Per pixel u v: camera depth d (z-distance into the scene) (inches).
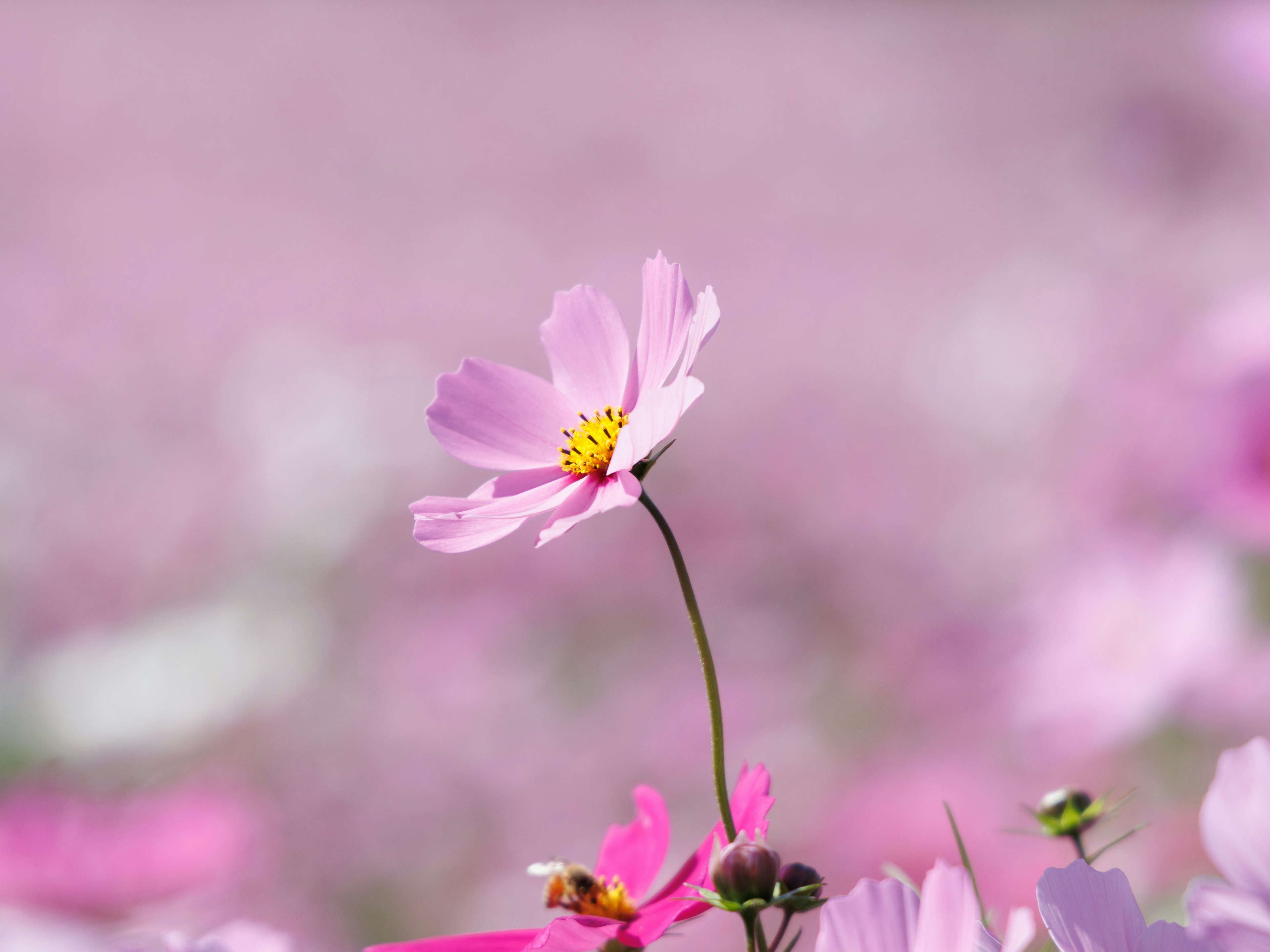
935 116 275.6
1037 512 91.1
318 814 75.9
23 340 181.8
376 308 221.9
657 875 36.5
